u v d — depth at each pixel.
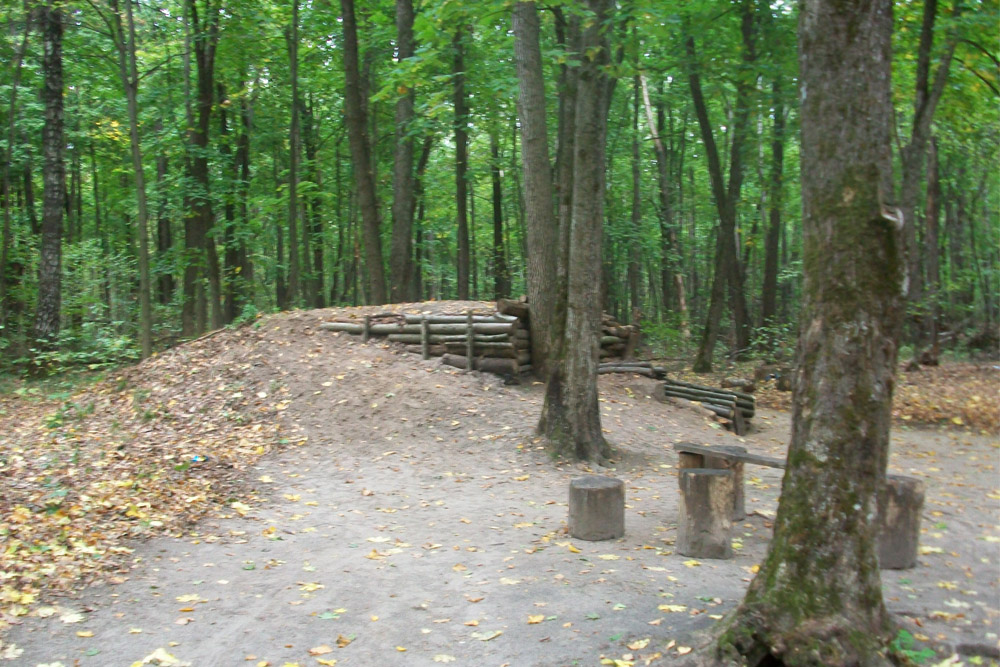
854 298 4.13
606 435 11.07
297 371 12.91
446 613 5.48
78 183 28.34
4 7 18.08
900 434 12.93
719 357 22.41
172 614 5.50
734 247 20.16
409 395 11.98
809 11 4.22
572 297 10.05
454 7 8.96
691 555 6.59
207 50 18.94
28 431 11.55
